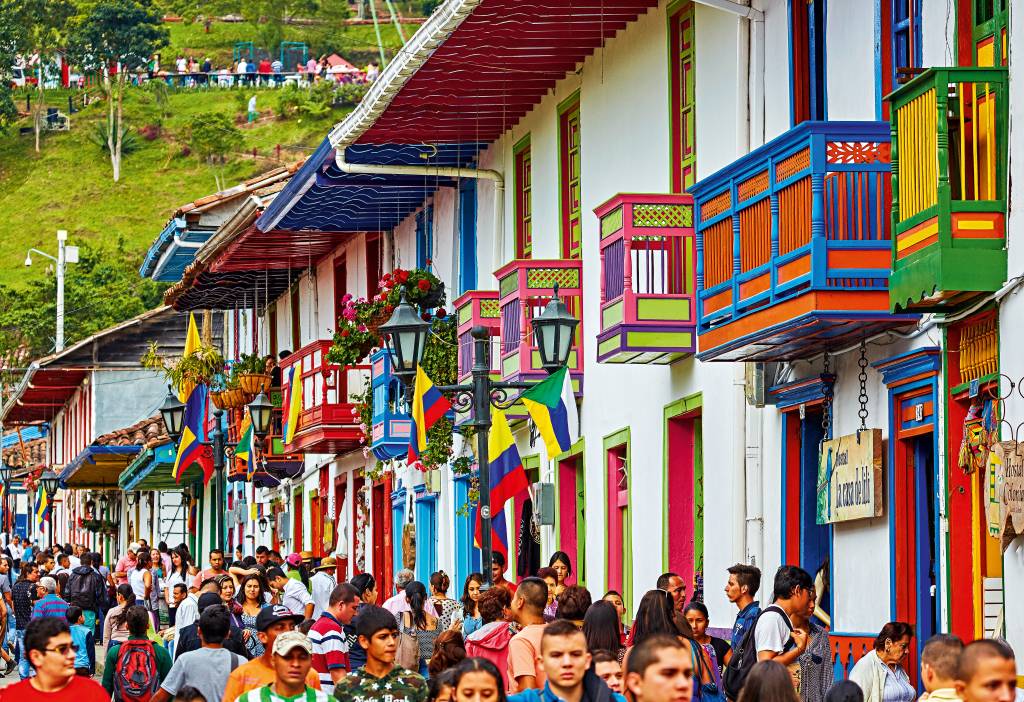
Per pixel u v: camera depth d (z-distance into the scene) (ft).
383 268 148.25
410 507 142.51
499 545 85.46
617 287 85.15
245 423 156.87
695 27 86.79
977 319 61.11
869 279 64.18
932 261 57.41
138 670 74.13
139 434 237.04
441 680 51.26
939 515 63.67
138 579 149.59
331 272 164.04
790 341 70.28
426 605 87.97
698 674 56.03
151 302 504.84
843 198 64.44
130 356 266.36
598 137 99.71
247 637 85.35
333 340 131.85
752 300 69.51
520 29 96.58
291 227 147.13
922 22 65.57
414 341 81.76
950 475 62.85
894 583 67.31
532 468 113.09
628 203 83.97
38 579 140.46
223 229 160.15
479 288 122.01
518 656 54.80
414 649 73.56
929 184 57.88
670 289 84.28
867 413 69.87
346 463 162.91
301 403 150.61
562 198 105.91
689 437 89.92
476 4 92.22
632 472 94.73
